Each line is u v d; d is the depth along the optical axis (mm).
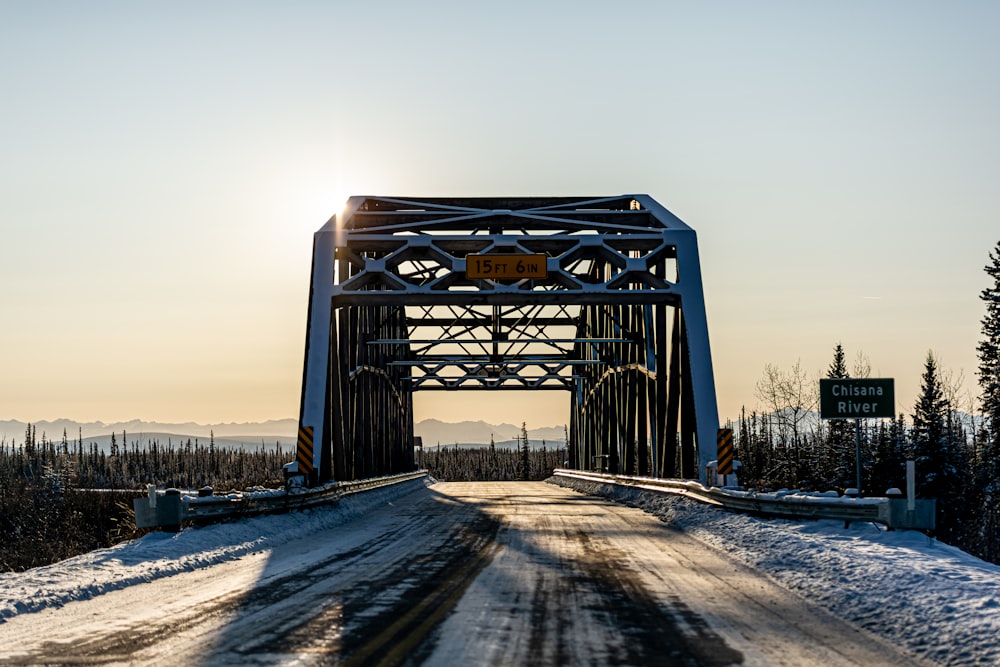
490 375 62531
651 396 36219
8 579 11820
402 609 10492
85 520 44406
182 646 8469
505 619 9938
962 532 59844
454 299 29812
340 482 29516
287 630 9227
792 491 21797
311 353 29203
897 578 11852
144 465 172625
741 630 9586
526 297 29859
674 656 8297
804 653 8555
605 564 15164
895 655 8578
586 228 32250
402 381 59719
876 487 60062
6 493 62031
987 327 58406
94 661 7863
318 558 15938
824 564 13688
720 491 24031
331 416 30781
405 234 30844
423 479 66500
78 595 11305
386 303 30188
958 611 9758
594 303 30062
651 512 29656
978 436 61625
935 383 62469
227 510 19609
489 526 23609
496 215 33062
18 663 7785
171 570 13781
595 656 8219
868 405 18938
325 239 30359
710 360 29234
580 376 58531
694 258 30234
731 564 15469
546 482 75812
